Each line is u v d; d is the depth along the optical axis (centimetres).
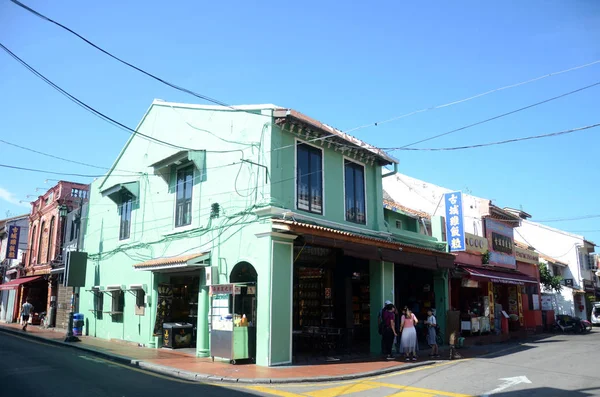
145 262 1638
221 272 1420
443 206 2508
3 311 3503
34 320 2895
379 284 1608
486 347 1845
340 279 1611
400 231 1833
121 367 1227
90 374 1077
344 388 983
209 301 1393
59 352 1515
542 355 1578
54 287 2730
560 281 3309
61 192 2758
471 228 2408
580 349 1772
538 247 3866
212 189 1530
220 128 1544
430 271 1972
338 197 1595
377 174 1819
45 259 2912
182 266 1452
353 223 1645
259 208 1332
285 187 1388
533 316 2741
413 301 1995
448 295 1941
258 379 1046
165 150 1783
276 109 1384
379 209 1781
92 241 2258
